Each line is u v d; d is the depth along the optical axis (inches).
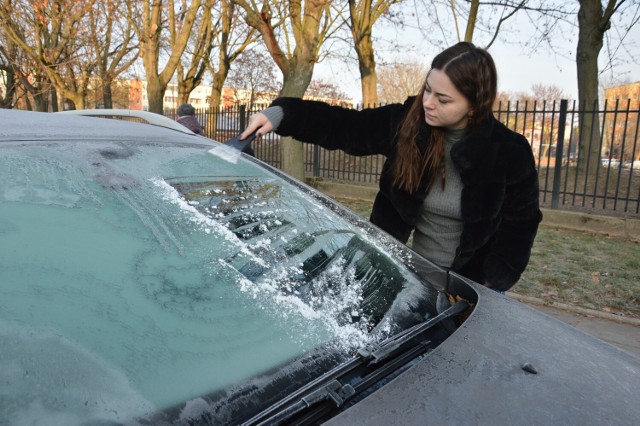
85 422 31.7
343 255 61.1
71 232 45.4
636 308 160.4
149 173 58.7
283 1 328.5
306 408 37.8
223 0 493.4
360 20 503.5
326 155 446.6
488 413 39.6
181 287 45.1
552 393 43.5
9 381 32.2
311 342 45.1
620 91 615.2
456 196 78.9
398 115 83.1
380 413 37.9
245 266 51.3
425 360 45.7
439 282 67.2
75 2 502.6
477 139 73.7
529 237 80.4
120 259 44.9
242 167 71.2
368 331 49.3
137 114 93.6
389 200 86.4
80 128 64.0
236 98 1156.5
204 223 54.7
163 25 581.3
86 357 35.4
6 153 51.9
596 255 216.1
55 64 550.9
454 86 69.8
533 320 58.1
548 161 286.4
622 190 344.2
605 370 49.5
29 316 36.5
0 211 44.4
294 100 80.7
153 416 33.7
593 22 358.9
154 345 38.6
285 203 67.0
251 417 36.4
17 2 541.3
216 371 38.8
